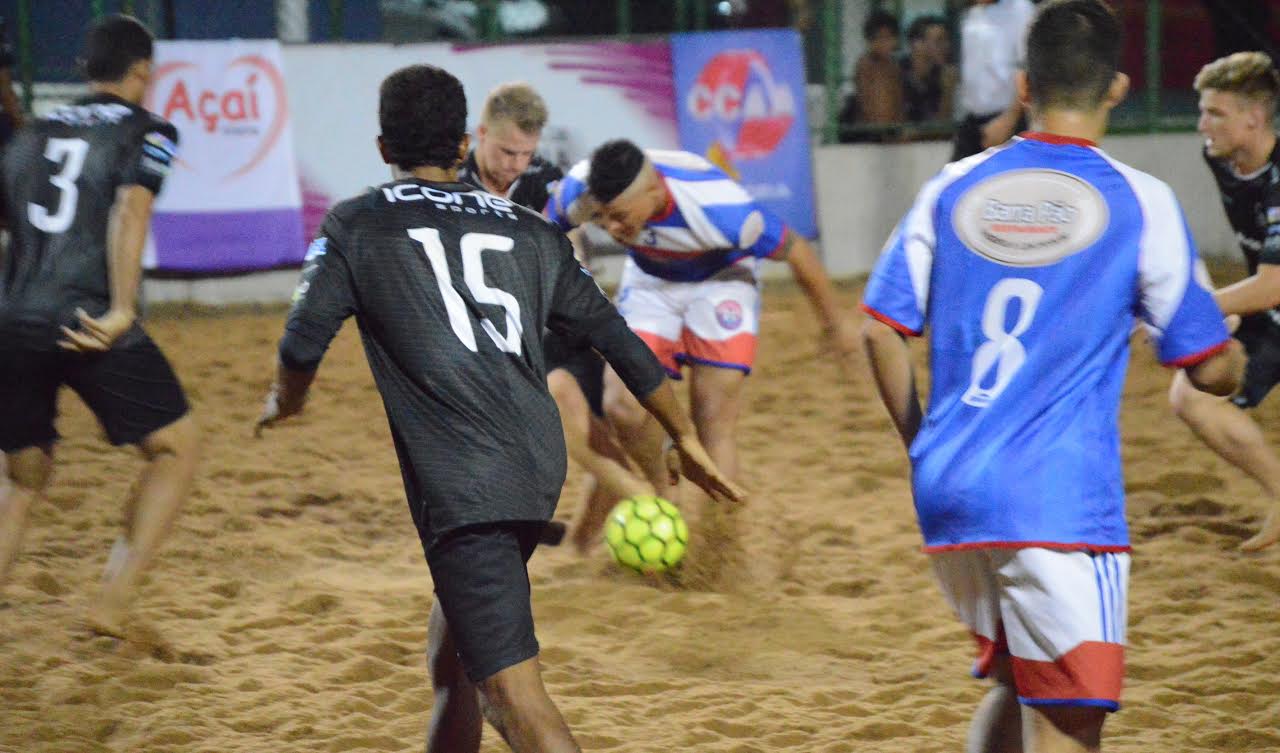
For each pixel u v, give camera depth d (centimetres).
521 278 955
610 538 1653
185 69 3362
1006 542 855
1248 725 1265
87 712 1271
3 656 1412
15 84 3678
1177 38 4334
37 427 1345
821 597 1689
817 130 4100
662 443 1797
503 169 1591
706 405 1750
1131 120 4247
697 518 1797
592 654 1466
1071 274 869
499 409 921
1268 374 1730
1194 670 1410
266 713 1275
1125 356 884
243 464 2275
